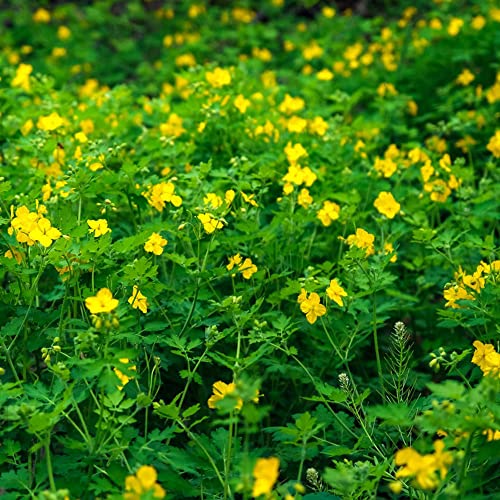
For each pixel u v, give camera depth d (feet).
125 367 4.36
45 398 4.50
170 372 5.07
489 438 4.41
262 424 5.11
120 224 5.35
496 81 7.29
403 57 8.76
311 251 5.46
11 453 4.58
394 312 5.62
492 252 5.18
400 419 4.24
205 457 4.59
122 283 4.90
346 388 4.78
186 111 6.05
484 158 6.40
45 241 4.71
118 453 4.50
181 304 5.05
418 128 7.06
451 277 5.46
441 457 4.18
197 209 5.05
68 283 4.82
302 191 5.36
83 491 4.45
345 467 4.51
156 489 4.15
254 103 6.36
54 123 5.63
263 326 4.91
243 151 5.88
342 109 6.70
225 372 5.14
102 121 6.12
